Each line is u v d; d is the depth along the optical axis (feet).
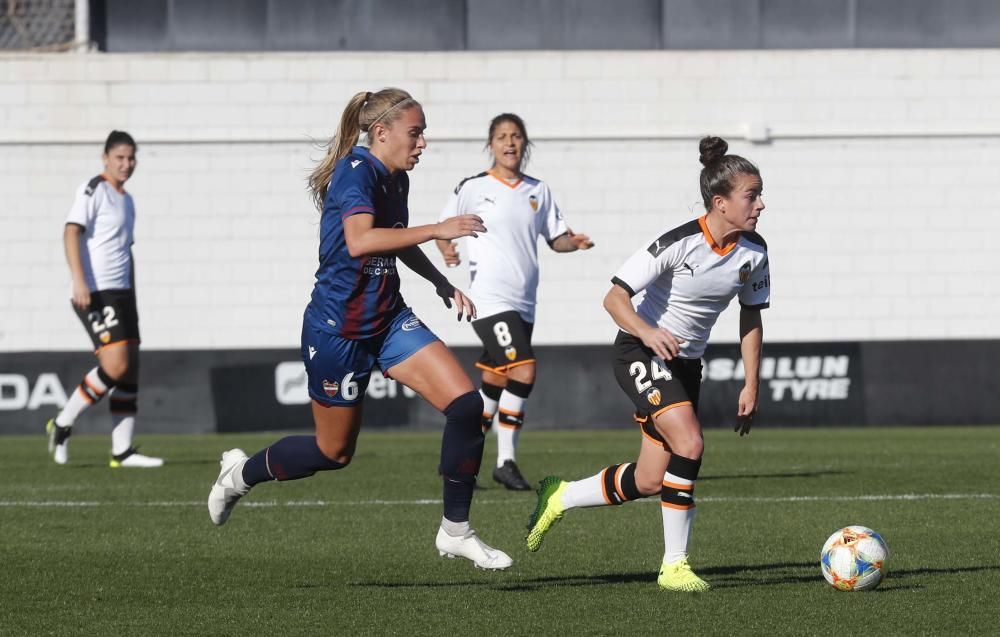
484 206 104.99
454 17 190.80
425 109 187.52
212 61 187.21
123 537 75.87
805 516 82.84
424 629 49.62
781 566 64.28
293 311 187.62
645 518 83.46
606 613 52.44
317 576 62.59
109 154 118.42
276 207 187.42
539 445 146.82
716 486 100.53
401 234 52.85
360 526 80.23
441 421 177.06
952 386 177.37
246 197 187.32
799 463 120.57
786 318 187.83
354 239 53.21
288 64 187.32
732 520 81.15
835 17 190.08
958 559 65.72
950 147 187.73
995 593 56.13
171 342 186.80
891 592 56.49
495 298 103.19
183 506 90.68
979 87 187.83
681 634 48.37
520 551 69.97
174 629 50.08
